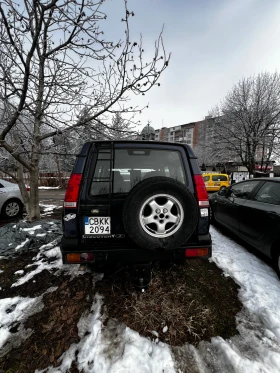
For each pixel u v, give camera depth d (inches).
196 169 83.0
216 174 578.9
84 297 85.4
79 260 72.6
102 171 78.4
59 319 74.1
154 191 69.7
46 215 225.0
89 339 65.5
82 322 72.9
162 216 71.4
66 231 74.0
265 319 74.7
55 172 679.1
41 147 154.2
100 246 74.8
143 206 69.7
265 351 62.2
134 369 55.4
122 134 154.3
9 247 124.6
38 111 124.0
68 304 81.4
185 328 71.4
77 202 74.3
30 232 138.0
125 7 100.0
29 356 60.6
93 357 59.2
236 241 149.9
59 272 103.5
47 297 85.5
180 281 97.7
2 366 57.8
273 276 104.6
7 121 122.0
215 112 815.1
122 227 76.2
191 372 56.1
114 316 75.1
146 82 120.5
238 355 60.6
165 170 83.4
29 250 127.6
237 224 143.8
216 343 65.3
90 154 79.0
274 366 57.6
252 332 70.1
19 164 187.9
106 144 80.7
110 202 75.5
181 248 76.2
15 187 218.5
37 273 103.0
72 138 146.4
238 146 682.2
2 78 99.3
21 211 219.9
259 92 620.4
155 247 70.4
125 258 74.5
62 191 550.6
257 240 120.2
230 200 156.9
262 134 623.5
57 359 59.5
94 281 95.6
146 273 80.9
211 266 113.0
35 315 76.0
